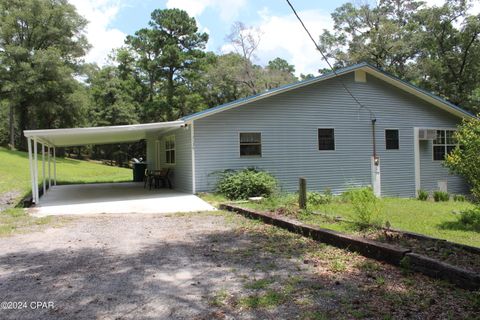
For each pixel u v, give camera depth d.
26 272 4.44
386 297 3.39
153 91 39.31
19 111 37.00
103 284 3.98
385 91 15.34
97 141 18.81
